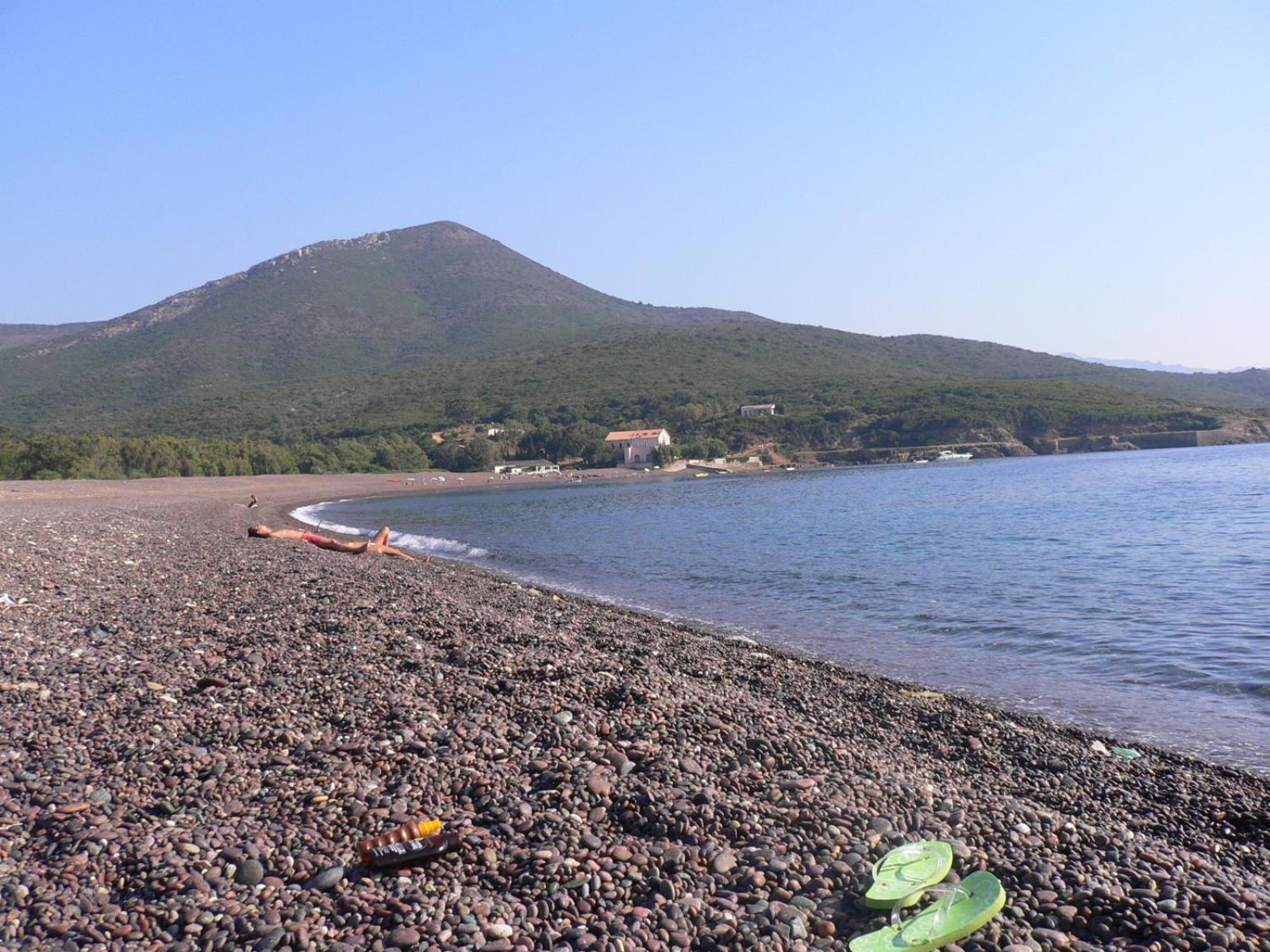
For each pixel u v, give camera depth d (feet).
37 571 59.26
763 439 562.25
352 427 595.47
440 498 299.79
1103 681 42.50
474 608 54.70
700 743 25.99
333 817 21.04
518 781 23.00
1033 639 52.34
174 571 65.31
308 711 29.22
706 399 636.07
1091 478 258.98
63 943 16.16
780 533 128.06
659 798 21.43
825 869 18.56
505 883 18.19
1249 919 16.61
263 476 384.47
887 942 15.99
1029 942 16.06
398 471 482.28
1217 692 40.06
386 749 25.34
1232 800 26.81
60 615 45.68
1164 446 534.37
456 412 628.69
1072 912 17.01
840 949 16.20
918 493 220.64
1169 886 17.90
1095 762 30.07
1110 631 53.72
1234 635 51.13
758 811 20.98
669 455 513.04
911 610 63.10
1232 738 33.50
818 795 21.97
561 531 148.36
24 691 30.94
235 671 34.06
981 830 20.74
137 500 203.31
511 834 20.12
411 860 18.85
